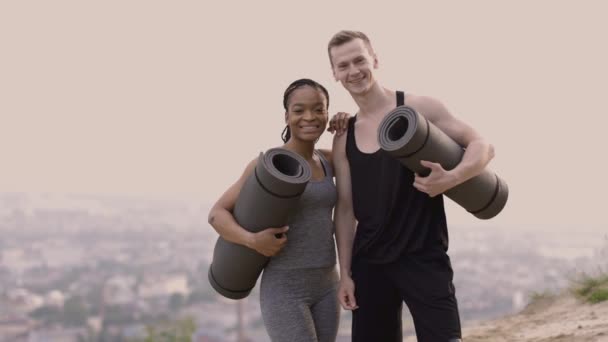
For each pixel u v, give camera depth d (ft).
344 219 12.98
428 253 12.11
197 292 416.67
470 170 11.59
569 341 16.47
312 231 12.55
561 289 22.74
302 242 12.49
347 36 12.68
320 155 13.29
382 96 12.76
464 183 12.41
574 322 18.60
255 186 11.90
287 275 12.48
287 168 12.35
